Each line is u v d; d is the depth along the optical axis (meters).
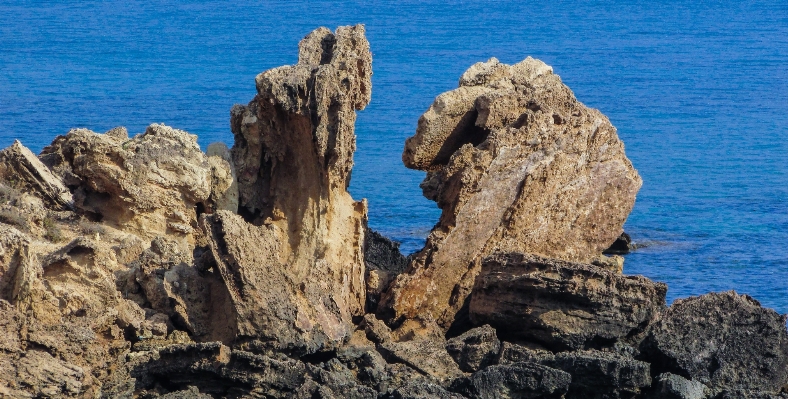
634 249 155.62
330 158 94.38
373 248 105.38
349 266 95.12
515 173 97.88
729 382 85.81
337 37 97.12
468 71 104.38
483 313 90.12
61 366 74.69
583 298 86.88
